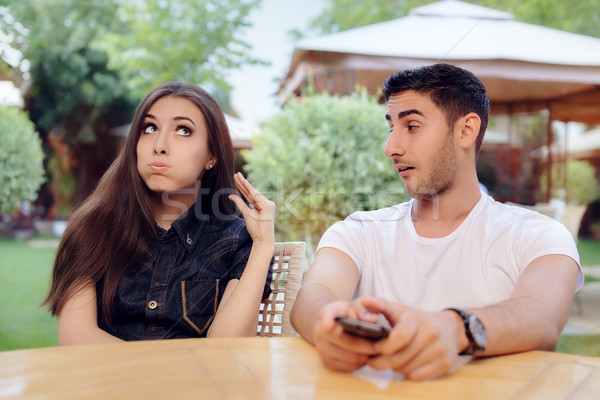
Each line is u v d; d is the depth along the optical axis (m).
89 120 7.95
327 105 1.80
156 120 0.84
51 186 7.92
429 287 0.90
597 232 6.36
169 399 0.36
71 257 0.81
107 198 0.84
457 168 0.89
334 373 0.43
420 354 0.42
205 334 0.84
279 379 0.41
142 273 0.84
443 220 0.92
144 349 0.51
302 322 0.57
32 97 7.67
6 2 6.74
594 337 1.74
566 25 5.50
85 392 0.37
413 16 3.19
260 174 1.69
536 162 5.00
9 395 0.36
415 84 0.87
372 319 0.48
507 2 5.60
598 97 3.95
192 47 3.37
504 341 0.50
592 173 6.73
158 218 0.90
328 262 0.86
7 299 2.63
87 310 0.79
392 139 0.90
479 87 0.90
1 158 3.62
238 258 0.88
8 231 6.40
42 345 1.84
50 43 7.22
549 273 0.72
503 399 0.37
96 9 7.12
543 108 4.25
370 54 2.39
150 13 3.97
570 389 0.40
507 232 0.88
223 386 0.39
